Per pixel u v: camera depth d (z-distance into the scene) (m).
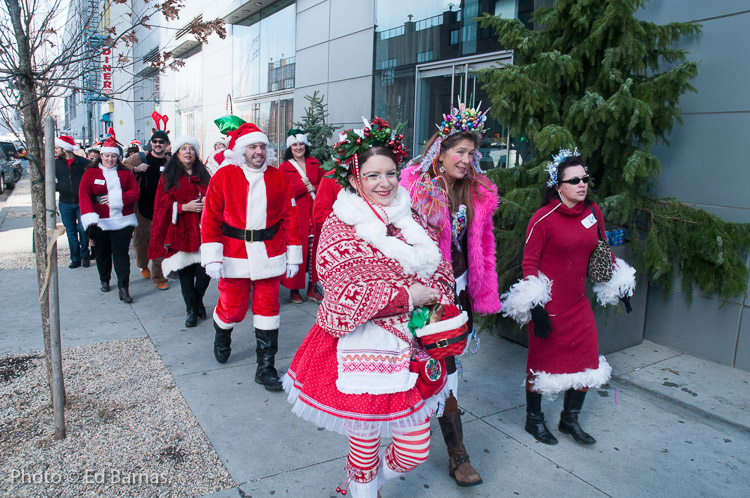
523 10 5.78
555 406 3.75
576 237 2.99
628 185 4.35
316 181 6.22
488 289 3.01
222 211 3.90
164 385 3.93
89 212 5.79
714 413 3.64
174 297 6.34
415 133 7.45
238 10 12.98
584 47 4.18
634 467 3.01
